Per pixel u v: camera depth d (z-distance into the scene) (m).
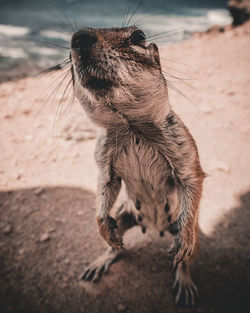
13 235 0.27
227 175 0.32
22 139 0.39
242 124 0.39
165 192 0.20
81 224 0.28
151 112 0.17
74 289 0.23
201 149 0.35
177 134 0.18
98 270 0.24
